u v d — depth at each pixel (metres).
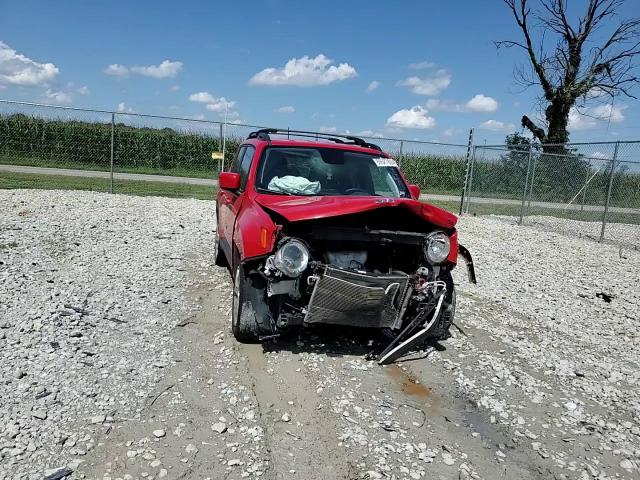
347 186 5.65
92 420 3.40
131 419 3.47
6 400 3.51
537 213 19.14
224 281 6.80
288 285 4.30
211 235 10.00
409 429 3.69
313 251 4.52
